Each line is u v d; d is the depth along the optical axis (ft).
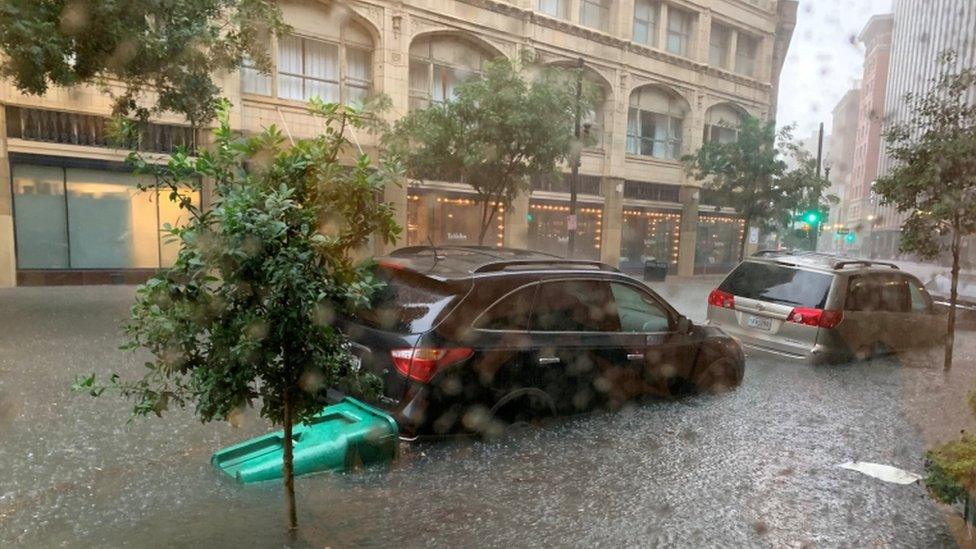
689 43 87.10
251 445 13.26
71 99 44.62
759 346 26.58
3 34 22.76
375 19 56.65
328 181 9.28
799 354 25.46
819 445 16.25
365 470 13.14
